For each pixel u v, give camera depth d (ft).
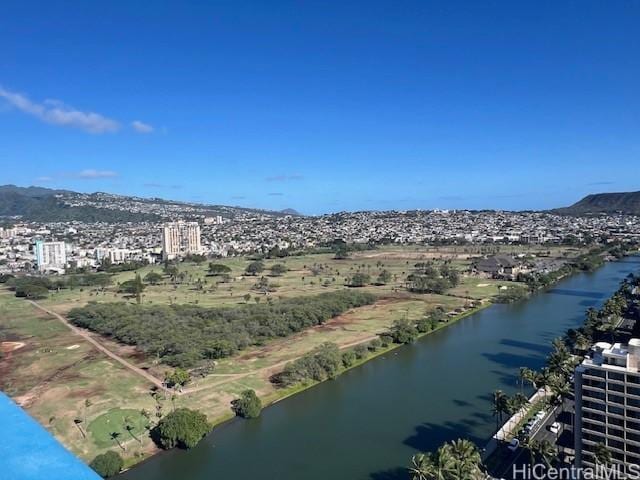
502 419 424.05
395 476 347.15
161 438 399.24
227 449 396.16
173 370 564.30
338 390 512.22
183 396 495.00
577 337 588.91
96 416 450.71
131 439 411.54
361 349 614.75
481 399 470.39
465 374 541.75
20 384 541.34
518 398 398.42
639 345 339.16
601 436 330.54
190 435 393.70
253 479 351.25
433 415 439.63
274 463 371.15
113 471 362.94
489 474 340.59
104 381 539.29
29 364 609.01
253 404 451.53
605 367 330.54
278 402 488.85
